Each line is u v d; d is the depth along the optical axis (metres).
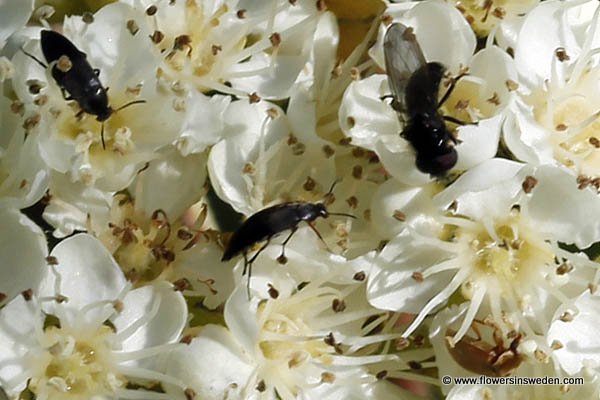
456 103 0.11
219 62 0.11
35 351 0.11
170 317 0.11
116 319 0.11
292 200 0.11
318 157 0.11
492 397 0.11
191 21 0.11
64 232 0.11
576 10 0.12
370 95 0.11
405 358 0.11
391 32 0.11
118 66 0.11
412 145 0.11
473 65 0.11
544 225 0.11
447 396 0.11
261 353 0.11
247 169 0.11
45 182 0.11
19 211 0.11
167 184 0.11
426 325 0.11
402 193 0.11
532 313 0.11
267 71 0.11
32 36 0.11
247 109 0.11
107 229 0.11
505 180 0.11
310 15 0.11
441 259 0.11
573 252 0.11
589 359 0.11
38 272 0.11
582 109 0.11
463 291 0.11
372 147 0.11
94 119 0.11
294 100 0.11
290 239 0.11
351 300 0.11
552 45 0.11
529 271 0.11
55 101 0.11
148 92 0.11
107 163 0.11
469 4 0.11
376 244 0.11
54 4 0.11
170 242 0.11
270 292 0.11
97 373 0.11
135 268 0.11
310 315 0.11
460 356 0.11
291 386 0.11
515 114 0.11
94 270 0.11
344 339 0.11
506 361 0.11
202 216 0.11
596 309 0.11
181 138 0.11
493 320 0.11
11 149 0.11
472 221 0.11
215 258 0.11
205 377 0.11
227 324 0.11
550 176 0.11
